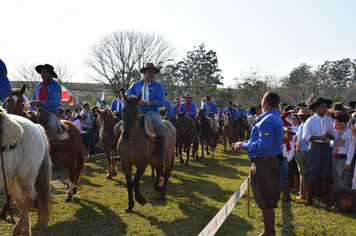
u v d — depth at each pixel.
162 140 5.76
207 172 9.73
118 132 6.62
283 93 38.03
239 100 44.09
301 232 4.70
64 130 5.78
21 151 3.91
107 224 4.94
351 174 5.99
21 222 4.02
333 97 44.00
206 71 62.06
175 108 13.93
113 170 8.40
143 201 5.36
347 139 5.92
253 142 3.98
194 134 11.40
